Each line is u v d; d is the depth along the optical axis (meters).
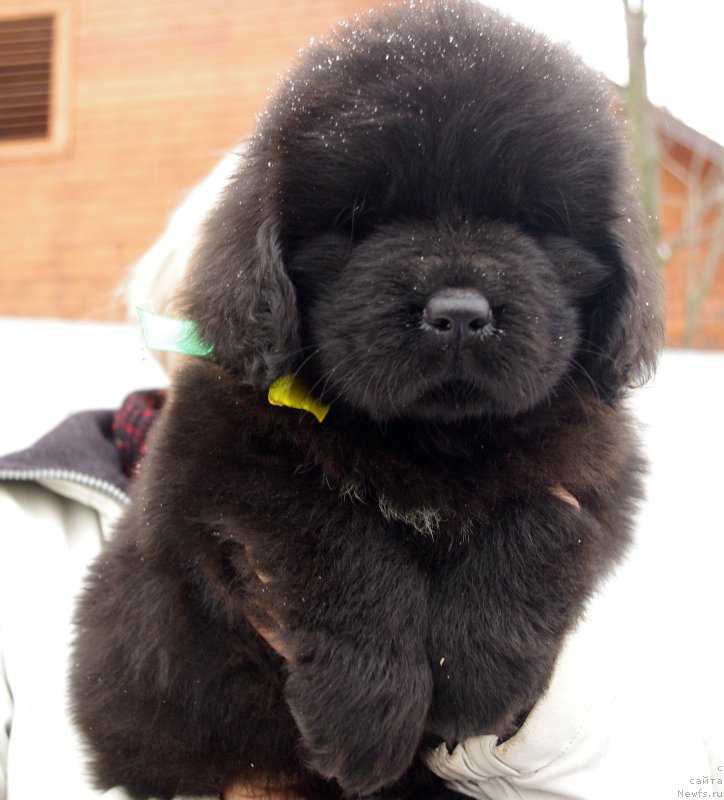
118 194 1.83
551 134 0.43
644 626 0.54
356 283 0.41
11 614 0.56
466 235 0.42
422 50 0.43
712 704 0.56
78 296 1.82
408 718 0.40
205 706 0.45
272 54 1.79
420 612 0.41
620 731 0.48
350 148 0.42
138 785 0.48
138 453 0.64
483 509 0.42
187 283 0.46
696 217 1.80
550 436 0.45
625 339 0.45
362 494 0.42
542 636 0.41
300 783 0.47
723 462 0.73
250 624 0.44
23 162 1.85
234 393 0.43
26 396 0.82
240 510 0.41
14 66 1.86
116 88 1.84
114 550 0.50
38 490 0.62
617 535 0.46
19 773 0.51
